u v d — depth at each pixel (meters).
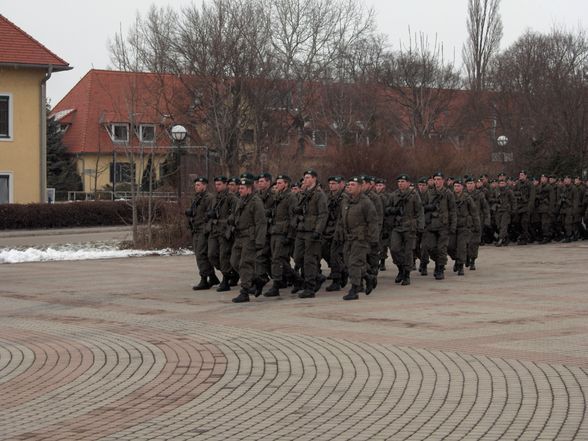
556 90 46.38
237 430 7.91
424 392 9.12
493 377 9.71
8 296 17.48
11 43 43.97
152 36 46.78
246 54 45.28
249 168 43.50
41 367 10.61
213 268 18.34
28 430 8.00
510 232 32.78
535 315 14.30
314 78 50.88
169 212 29.59
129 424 8.15
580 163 40.78
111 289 18.56
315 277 17.03
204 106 45.22
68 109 69.50
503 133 49.53
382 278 20.58
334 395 9.07
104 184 65.00
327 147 47.16
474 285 19.02
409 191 19.12
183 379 9.87
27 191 44.59
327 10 51.78
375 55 65.06
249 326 13.41
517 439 7.47
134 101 35.72
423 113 61.62
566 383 9.38
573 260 25.52
